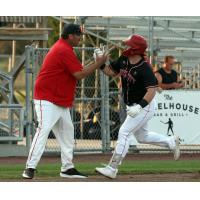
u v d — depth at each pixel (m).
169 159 32.00
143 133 22.28
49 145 35.03
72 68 21.69
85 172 24.16
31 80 35.16
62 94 21.92
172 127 34.84
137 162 29.80
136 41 21.14
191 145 35.28
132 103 21.56
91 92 38.03
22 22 44.56
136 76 21.19
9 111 34.12
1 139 33.59
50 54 21.89
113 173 21.69
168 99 34.78
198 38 48.75
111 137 37.28
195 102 34.97
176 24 47.09
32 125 33.59
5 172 24.23
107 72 22.03
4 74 36.91
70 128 22.41
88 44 48.81
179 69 54.75
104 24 46.66
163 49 51.69
